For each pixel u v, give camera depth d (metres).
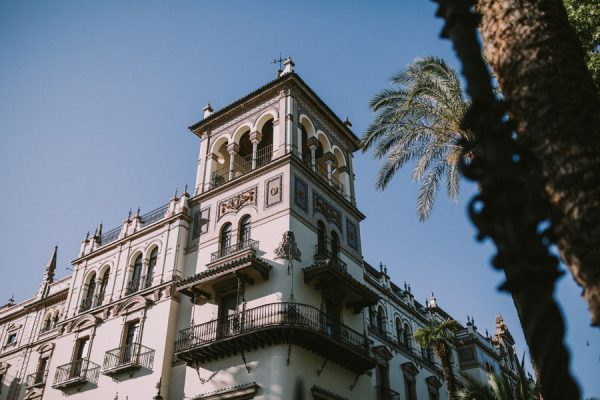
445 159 21.47
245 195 27.47
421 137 21.64
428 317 43.38
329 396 22.19
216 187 28.92
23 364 35.66
